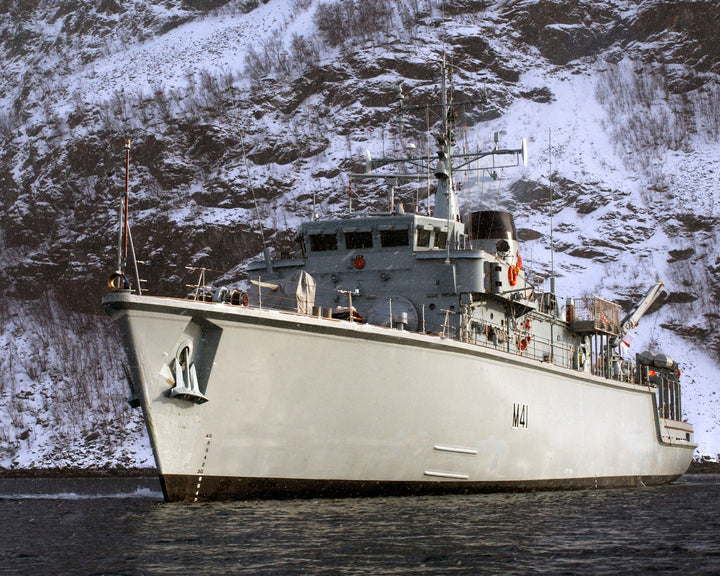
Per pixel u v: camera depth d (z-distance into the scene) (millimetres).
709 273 103000
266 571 15555
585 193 116500
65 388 79500
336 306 29672
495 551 17906
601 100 138500
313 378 23297
